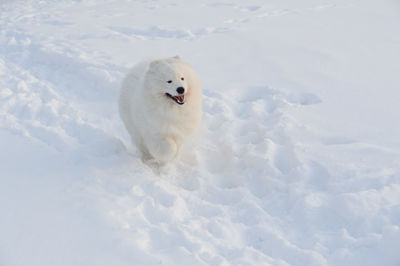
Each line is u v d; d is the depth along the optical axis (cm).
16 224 362
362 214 386
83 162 476
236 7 1293
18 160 470
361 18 1109
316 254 351
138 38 1002
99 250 337
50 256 328
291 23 1066
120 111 544
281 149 514
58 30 1073
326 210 405
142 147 537
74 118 591
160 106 462
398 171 438
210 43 920
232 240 382
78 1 1542
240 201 439
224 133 575
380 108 590
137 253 334
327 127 548
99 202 397
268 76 731
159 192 436
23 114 611
